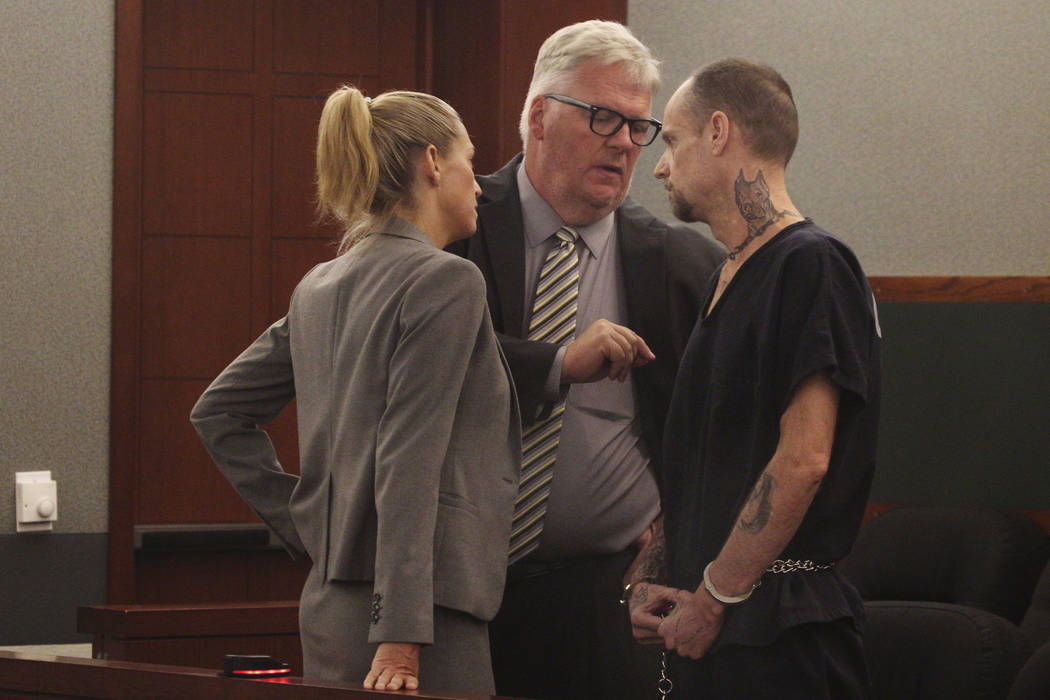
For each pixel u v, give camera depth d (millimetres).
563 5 8453
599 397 4898
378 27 8789
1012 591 7113
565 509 4828
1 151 7410
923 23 8523
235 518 8430
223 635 5770
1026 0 8375
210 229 8492
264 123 8602
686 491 4012
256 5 8602
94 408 7574
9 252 7418
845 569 7598
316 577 3943
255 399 4379
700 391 3977
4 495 7355
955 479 8211
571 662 4906
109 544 7578
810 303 3693
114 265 7625
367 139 4016
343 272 4090
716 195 3996
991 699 6305
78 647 7477
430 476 3670
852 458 3812
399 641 3568
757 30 8711
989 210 8391
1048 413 7969
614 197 4863
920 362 8344
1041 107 8352
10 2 7438
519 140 8391
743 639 3682
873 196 8594
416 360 3727
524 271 4918
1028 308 8070
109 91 7637
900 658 6590
